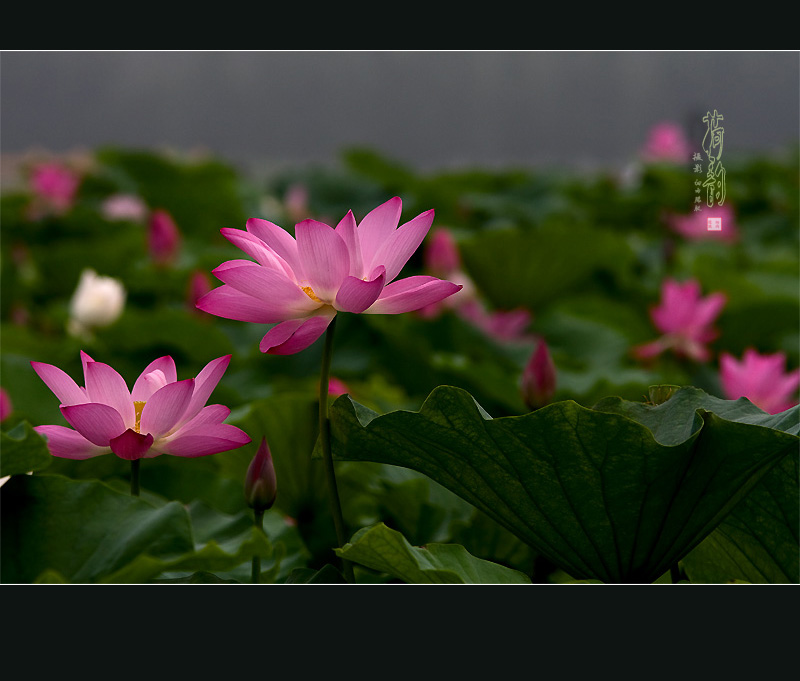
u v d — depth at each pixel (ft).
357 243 11.43
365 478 12.79
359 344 19.16
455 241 25.17
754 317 21.93
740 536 11.87
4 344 17.95
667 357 18.84
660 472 11.43
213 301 11.41
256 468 11.77
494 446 11.47
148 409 11.44
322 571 11.80
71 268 27.04
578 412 11.32
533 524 11.69
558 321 22.76
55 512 11.41
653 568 11.73
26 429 11.21
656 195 33.19
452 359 15.75
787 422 11.68
